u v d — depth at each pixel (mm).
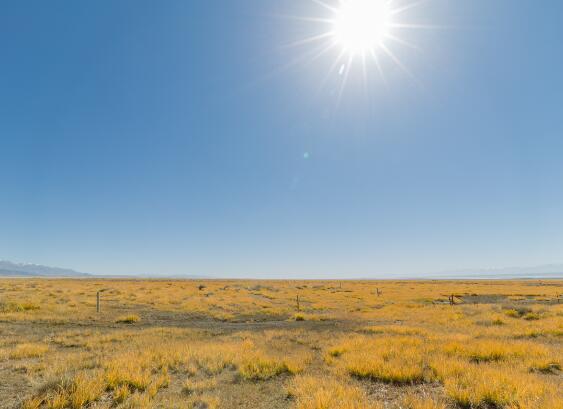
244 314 25188
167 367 9664
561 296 42812
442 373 8672
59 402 6676
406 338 13484
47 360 10320
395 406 6945
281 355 11648
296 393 7672
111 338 13969
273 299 37219
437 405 6727
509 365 9578
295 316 23141
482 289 59469
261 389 8281
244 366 9648
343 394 7262
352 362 9828
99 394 7312
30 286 45312
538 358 10211
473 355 10805
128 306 26844
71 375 8398
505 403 6719
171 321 21375
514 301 37375
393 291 52312
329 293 46594
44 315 20578
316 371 9859
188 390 8047
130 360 9844
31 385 8062
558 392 7184
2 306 22562
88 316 21125
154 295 35844
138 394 7359
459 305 30703
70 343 13125
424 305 31844
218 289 48625
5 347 12266
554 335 15375
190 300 32031
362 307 30516
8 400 7094
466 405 6875
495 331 16234
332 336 15492
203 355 10812
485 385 7273
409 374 8641
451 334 14984
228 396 7781
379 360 9914
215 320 22453
